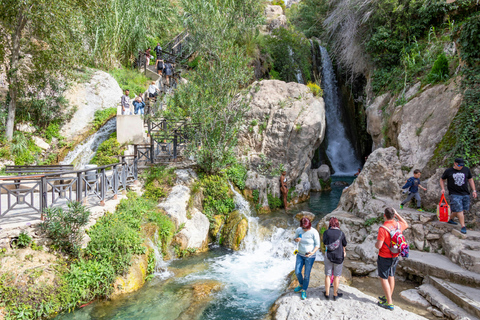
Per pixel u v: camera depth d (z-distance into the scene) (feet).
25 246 19.01
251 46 58.08
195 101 35.35
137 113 42.37
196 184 33.37
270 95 42.63
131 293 20.57
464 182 21.88
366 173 30.55
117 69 54.90
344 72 65.05
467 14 37.81
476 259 19.25
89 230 22.17
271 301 20.16
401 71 39.99
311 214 34.24
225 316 18.31
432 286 19.71
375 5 44.68
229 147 35.53
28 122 39.50
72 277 19.02
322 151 64.75
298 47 67.77
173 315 18.26
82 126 42.42
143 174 33.19
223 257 27.91
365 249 24.53
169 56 65.62
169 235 26.94
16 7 33.63
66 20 36.19
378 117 40.70
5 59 38.27
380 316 15.56
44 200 20.49
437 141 28.43
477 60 26.37
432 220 24.59
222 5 51.60
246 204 35.04
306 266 17.97
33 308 16.88
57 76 40.37
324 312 16.40
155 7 65.46
